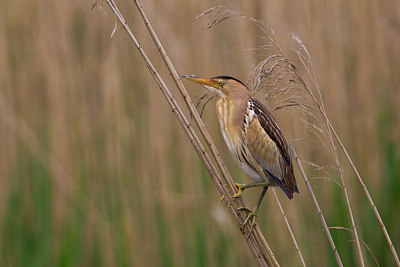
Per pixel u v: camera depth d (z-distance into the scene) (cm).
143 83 908
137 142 905
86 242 890
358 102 920
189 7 898
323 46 898
